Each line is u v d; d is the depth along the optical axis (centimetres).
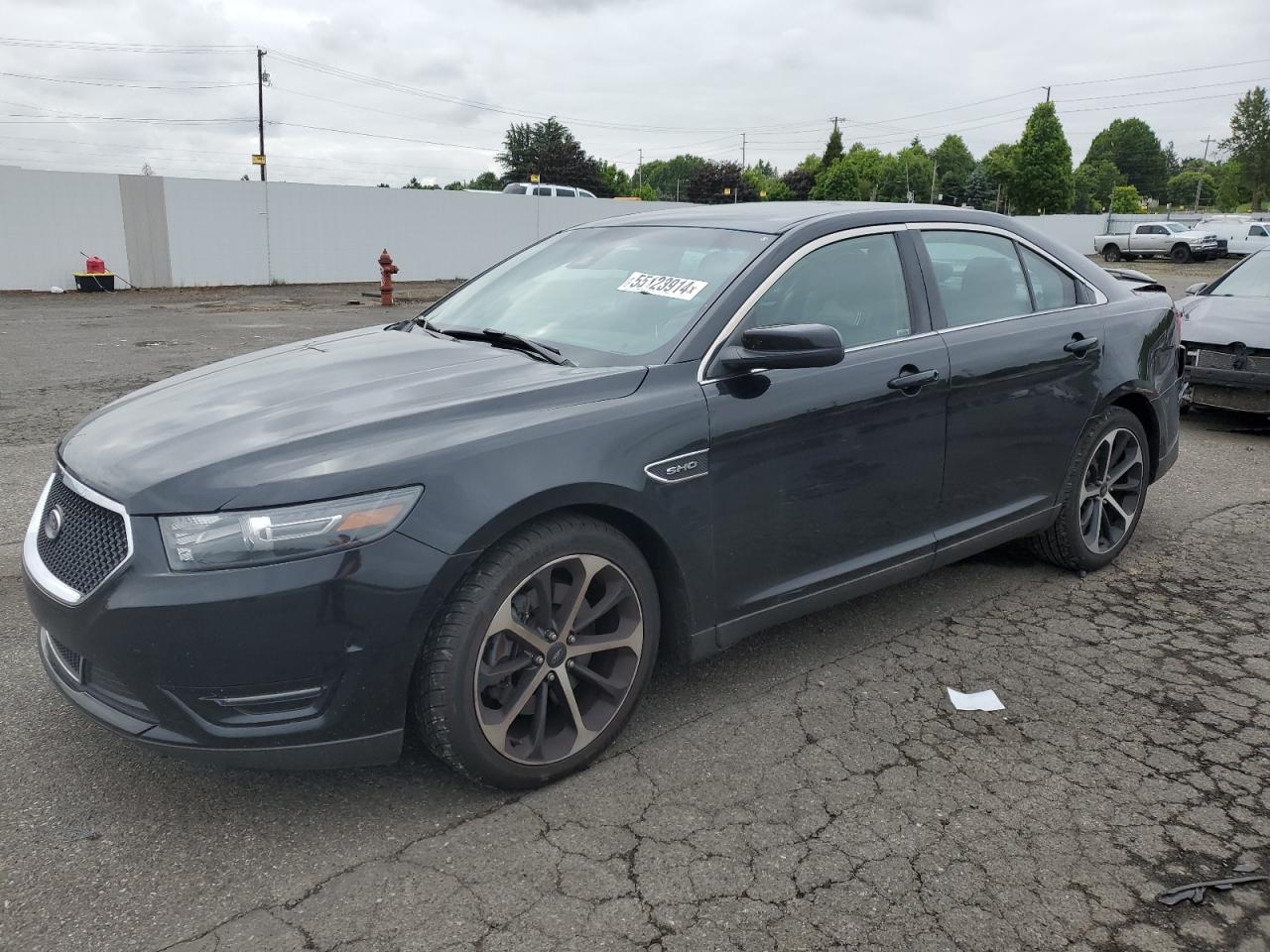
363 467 248
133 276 2298
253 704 245
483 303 391
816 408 327
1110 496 466
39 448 661
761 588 328
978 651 379
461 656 257
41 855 252
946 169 12662
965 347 379
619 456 281
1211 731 321
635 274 359
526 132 9931
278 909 233
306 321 1542
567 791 283
